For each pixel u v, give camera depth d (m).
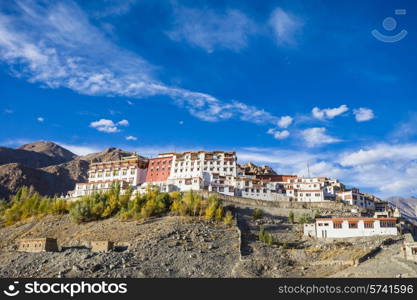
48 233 134.88
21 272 87.88
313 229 128.75
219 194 162.75
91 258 94.62
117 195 154.88
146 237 114.25
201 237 115.69
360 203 182.25
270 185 183.88
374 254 101.31
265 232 130.62
